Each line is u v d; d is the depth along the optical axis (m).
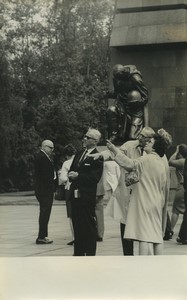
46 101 40.03
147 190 8.72
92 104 40.62
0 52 37.44
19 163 36.31
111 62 24.52
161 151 8.90
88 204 10.04
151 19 23.84
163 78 24.00
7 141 35.38
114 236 14.24
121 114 20.69
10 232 14.84
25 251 11.92
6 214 19.22
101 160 9.99
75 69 42.75
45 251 11.93
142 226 8.65
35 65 42.25
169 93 23.92
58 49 43.19
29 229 15.45
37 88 41.28
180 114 23.84
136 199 8.73
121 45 24.05
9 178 35.97
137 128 20.48
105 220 18.02
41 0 42.91
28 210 21.14
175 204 13.41
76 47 43.53
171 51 23.88
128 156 9.57
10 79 38.09
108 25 43.56
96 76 43.06
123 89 20.73
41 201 12.90
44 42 43.12
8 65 38.66
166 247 12.18
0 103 35.66
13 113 36.75
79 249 10.23
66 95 41.06
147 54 24.12
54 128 36.78
